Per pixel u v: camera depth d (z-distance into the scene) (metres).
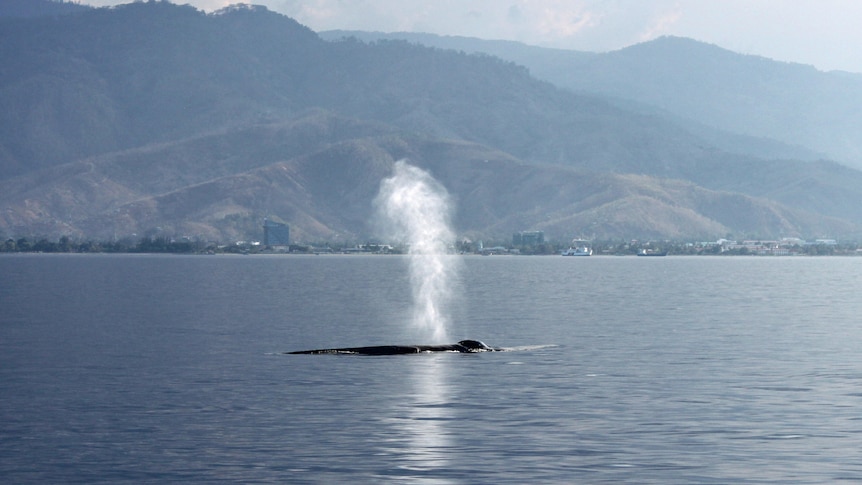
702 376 150.62
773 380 146.88
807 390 137.62
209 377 149.62
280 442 106.94
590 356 175.38
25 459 100.75
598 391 137.00
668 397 132.12
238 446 105.38
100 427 114.25
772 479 93.38
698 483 92.31
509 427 113.75
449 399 130.75
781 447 104.62
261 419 118.25
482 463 98.75
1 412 122.69
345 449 104.00
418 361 168.12
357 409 123.94
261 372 154.75
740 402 128.62
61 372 155.38
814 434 110.31
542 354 178.25
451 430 112.38
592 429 112.88
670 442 106.81
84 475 95.31
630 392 136.00
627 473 95.44
